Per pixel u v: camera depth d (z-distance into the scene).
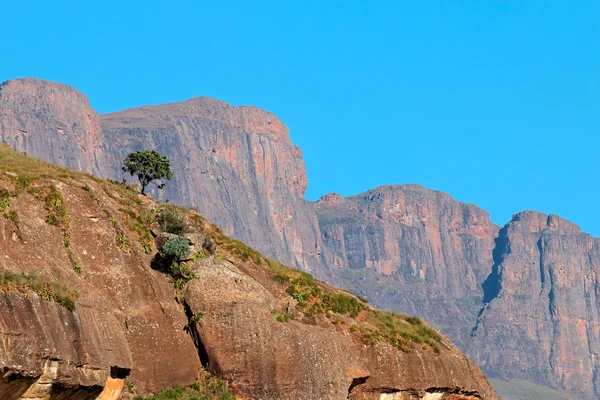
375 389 105.00
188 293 96.38
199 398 91.31
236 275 98.75
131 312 92.38
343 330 106.38
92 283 91.88
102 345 82.69
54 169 106.31
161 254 98.88
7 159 104.44
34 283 77.00
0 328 70.44
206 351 94.56
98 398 83.50
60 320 77.44
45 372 73.94
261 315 96.06
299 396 95.50
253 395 93.81
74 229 93.88
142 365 90.62
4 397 71.44
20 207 91.38
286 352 95.81
